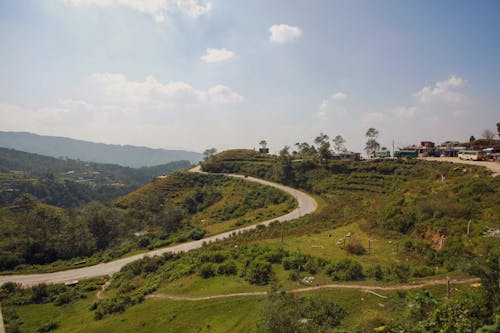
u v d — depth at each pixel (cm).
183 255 5056
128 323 2888
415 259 3316
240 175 12688
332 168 9894
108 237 7488
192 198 10919
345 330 1939
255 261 3544
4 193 18000
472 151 7456
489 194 3991
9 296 4344
